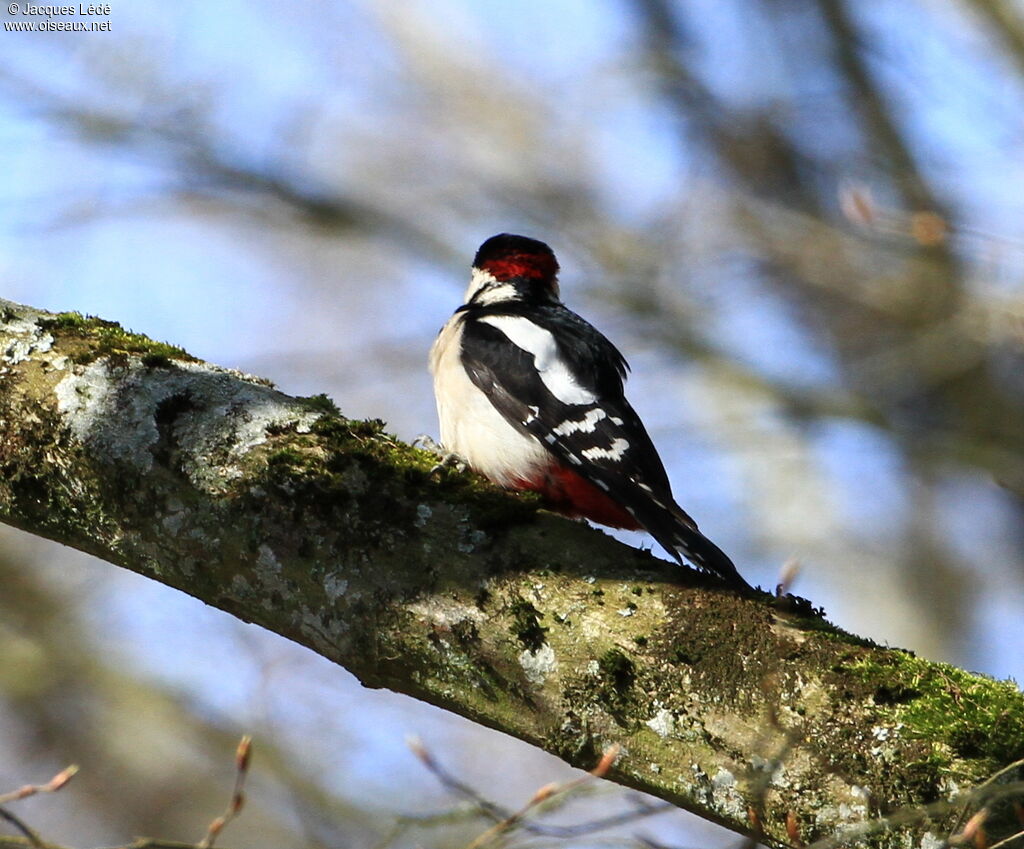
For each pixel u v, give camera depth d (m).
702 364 16.02
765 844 5.14
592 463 8.11
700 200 17.19
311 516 5.98
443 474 6.14
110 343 6.60
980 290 13.82
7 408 6.41
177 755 13.62
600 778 5.50
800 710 5.15
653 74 18.91
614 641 5.47
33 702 13.82
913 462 16.56
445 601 5.72
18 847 5.39
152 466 6.17
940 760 4.93
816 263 15.92
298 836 12.96
